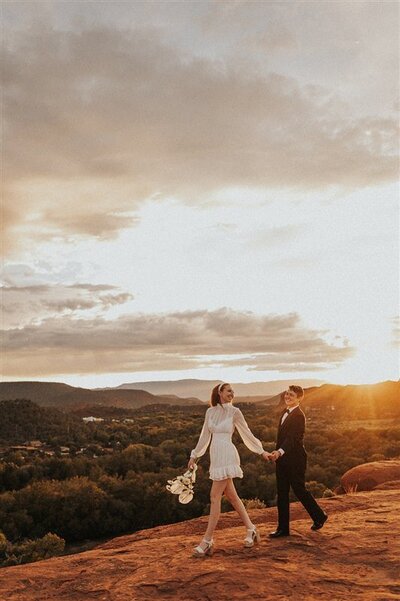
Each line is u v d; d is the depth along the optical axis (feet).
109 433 377.09
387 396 487.20
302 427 22.34
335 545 20.43
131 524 189.16
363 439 243.81
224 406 21.11
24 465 249.55
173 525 31.91
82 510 180.86
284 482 22.31
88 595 17.13
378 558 18.62
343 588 15.92
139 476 206.28
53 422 432.66
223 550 20.42
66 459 243.19
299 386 22.67
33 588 18.34
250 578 16.90
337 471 191.93
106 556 22.26
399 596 14.82
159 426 391.86
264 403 505.25
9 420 419.33
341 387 531.09
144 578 17.97
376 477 48.88
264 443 232.32
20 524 173.47
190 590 16.37
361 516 26.23
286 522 22.03
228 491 21.02
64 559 22.52
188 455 249.55
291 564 18.30
